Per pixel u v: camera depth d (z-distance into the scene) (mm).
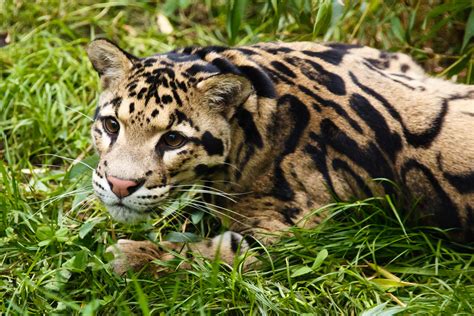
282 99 8750
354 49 9656
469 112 8852
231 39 10445
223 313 7641
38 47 12188
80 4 13344
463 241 8945
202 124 8195
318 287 8125
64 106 10914
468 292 7930
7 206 9016
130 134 8062
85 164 8812
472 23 10453
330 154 8766
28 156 10422
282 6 10703
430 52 11258
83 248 8125
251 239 8641
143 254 8344
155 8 13391
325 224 8648
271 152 8703
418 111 8828
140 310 7746
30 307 7863
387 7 11242
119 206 8039
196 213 8953
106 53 8391
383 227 8789
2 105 10906
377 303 7852
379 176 8820
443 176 8719
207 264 8133
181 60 8438
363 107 8805
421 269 8422
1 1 12969
